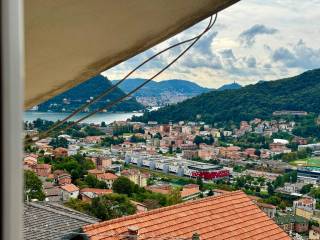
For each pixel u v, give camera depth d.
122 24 2.25
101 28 2.25
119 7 2.12
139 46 2.47
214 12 2.30
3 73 0.47
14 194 0.47
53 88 2.71
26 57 2.38
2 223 0.46
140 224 8.95
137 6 2.14
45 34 2.22
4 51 0.47
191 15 2.29
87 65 2.54
